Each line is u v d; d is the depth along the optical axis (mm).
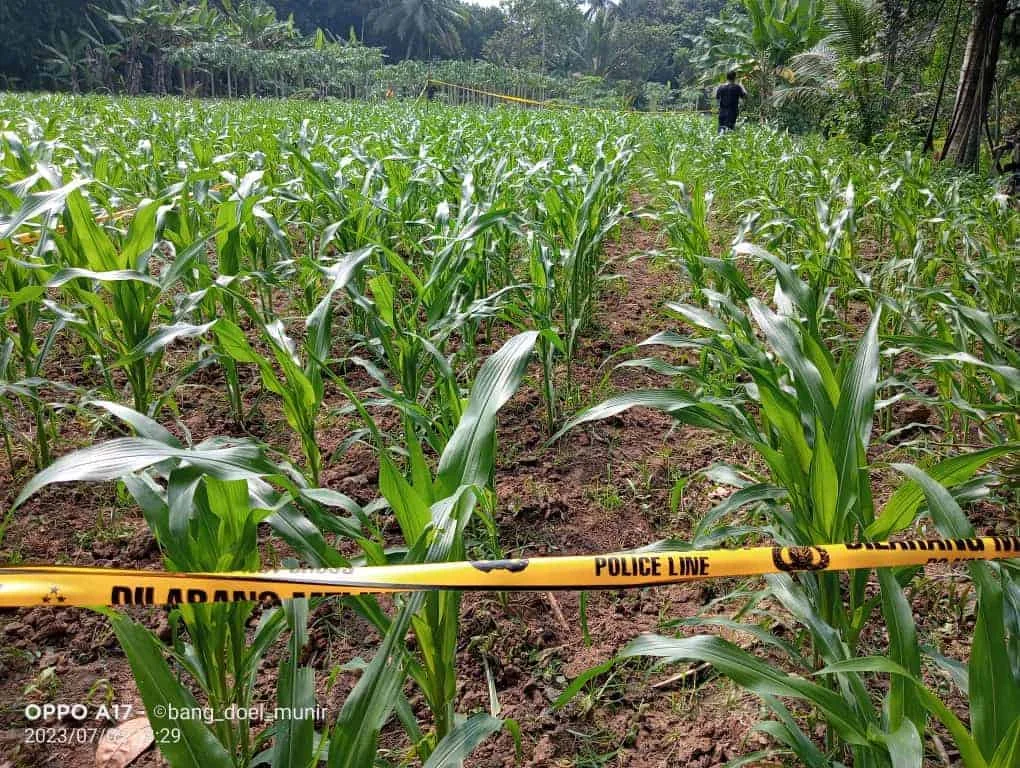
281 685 1235
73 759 1676
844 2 15938
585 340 4215
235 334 2197
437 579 1233
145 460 1247
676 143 11195
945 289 2959
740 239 4305
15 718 1762
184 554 1286
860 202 5398
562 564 1355
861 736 1197
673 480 2895
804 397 1730
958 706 1829
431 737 1476
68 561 2270
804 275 4309
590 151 7664
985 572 1218
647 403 1715
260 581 1208
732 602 2232
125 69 49688
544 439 3148
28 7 42188
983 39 10555
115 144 6246
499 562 1301
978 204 5457
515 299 3316
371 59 45375
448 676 1432
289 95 44281
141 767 1670
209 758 1065
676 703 1891
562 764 1716
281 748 1193
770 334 1832
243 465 1300
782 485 2002
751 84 22938
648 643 1370
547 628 2127
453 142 7523
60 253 2781
